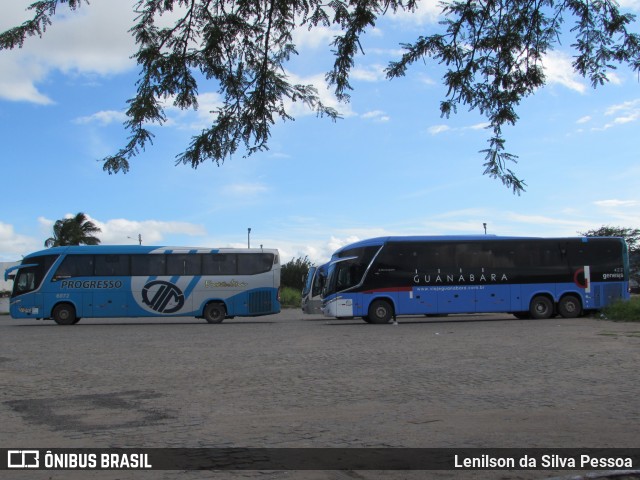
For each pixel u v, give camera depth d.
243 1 5.31
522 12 5.79
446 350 15.62
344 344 17.73
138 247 30.92
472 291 27.75
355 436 6.75
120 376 11.69
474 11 5.75
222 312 30.88
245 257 31.30
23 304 30.25
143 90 5.51
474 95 6.15
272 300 31.19
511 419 7.56
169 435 6.86
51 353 16.20
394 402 8.72
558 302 28.33
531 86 6.05
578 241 28.70
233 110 5.79
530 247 28.38
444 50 5.91
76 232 66.25
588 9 5.76
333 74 5.84
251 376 11.45
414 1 5.41
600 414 7.82
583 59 6.12
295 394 9.45
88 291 30.39
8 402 9.02
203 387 10.23
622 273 28.73
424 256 27.81
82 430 7.14
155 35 5.44
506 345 16.61
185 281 30.80
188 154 5.82
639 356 13.91
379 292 27.42
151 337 21.58
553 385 10.07
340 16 5.46
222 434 6.88
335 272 27.81
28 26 5.05
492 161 6.21
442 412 8.01
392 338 19.58
